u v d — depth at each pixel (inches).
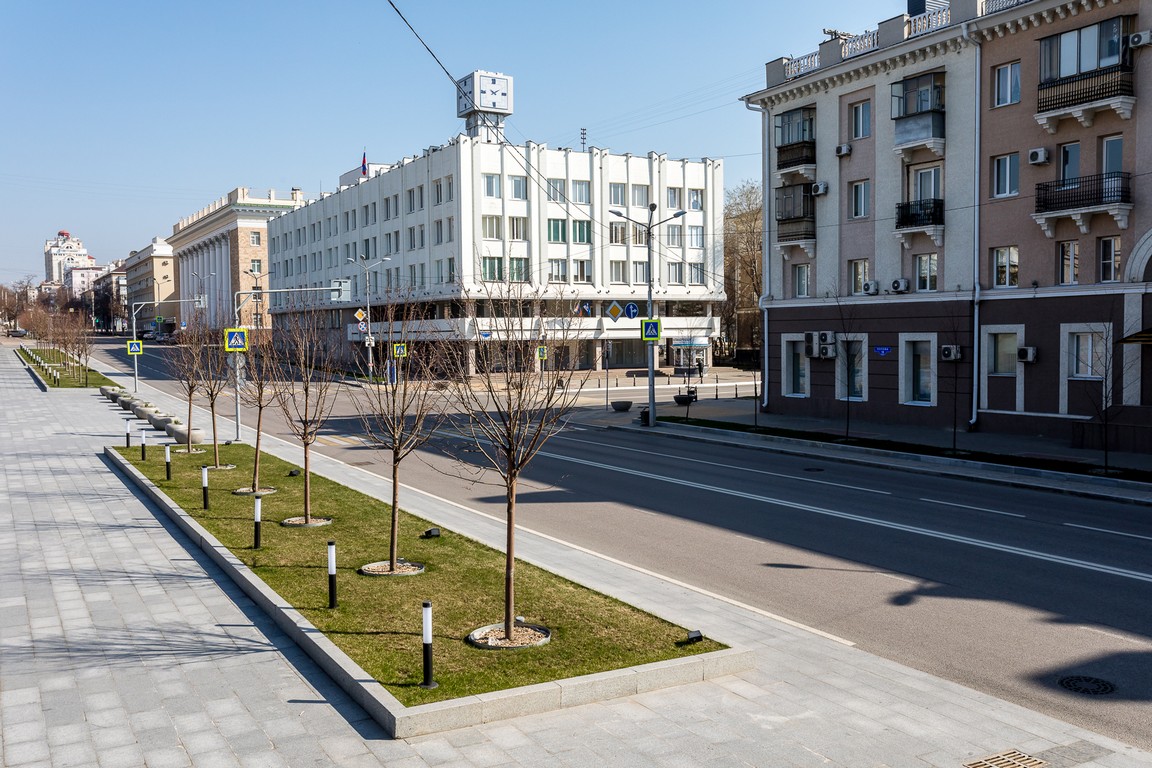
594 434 1238.9
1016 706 292.4
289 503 621.0
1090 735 270.1
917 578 455.5
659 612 384.8
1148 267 932.6
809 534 561.0
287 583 408.2
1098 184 956.6
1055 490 729.0
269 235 3784.5
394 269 2723.9
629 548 523.2
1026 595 423.8
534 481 789.2
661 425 1283.2
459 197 2354.8
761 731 268.5
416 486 753.0
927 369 1181.7
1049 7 984.3
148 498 665.0
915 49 1142.3
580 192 2551.7
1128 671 325.7
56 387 1985.7
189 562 472.1
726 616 384.2
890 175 1200.2
